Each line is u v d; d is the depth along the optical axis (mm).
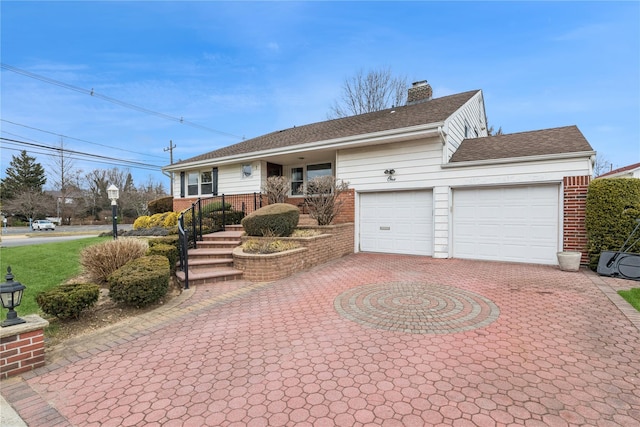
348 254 10055
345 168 10641
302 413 2379
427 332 3834
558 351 3270
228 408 2479
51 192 45031
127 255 6461
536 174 7828
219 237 9094
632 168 16125
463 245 8914
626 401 2441
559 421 2221
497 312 4438
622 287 5629
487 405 2410
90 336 4078
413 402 2467
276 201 11430
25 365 3189
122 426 2320
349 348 3445
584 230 7348
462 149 9977
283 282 6590
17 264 7637
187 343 3744
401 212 9898
